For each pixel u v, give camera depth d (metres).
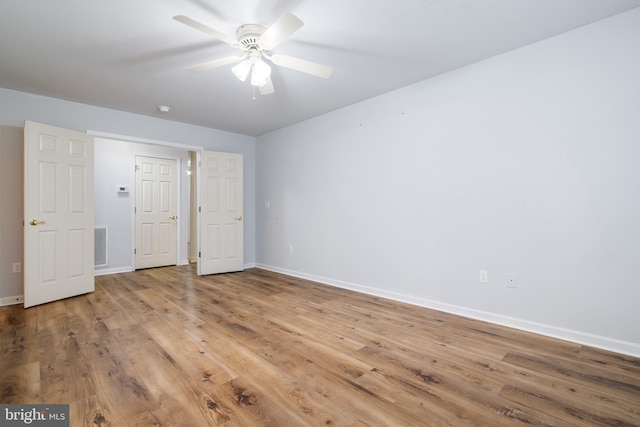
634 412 1.54
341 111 3.99
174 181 5.73
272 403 1.60
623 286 2.14
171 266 5.61
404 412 1.53
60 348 2.21
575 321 2.33
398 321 2.77
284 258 4.93
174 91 3.38
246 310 3.08
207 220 4.80
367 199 3.71
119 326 2.63
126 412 1.52
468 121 2.85
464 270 2.89
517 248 2.59
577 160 2.31
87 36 2.32
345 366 1.98
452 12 2.06
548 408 1.57
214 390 1.71
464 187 2.88
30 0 1.90
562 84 2.36
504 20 2.16
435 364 2.00
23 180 3.39
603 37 2.19
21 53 2.56
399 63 2.79
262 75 2.21
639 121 2.08
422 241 3.20
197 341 2.34
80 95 3.50
